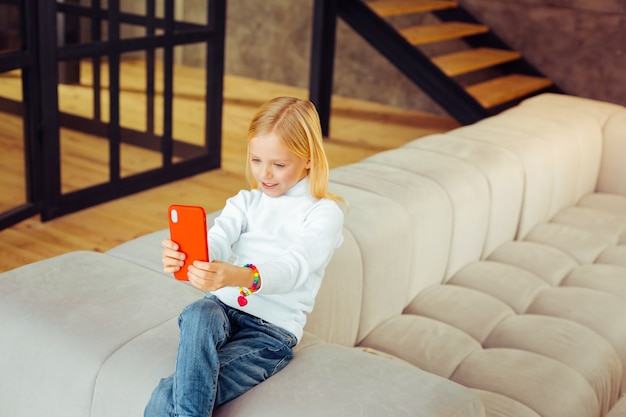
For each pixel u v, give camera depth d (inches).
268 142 68.8
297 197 73.1
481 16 272.7
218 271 61.8
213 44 204.1
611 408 101.0
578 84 262.2
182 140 204.2
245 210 74.2
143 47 184.9
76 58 169.8
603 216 153.1
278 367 70.4
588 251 134.9
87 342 73.9
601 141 170.6
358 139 254.1
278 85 322.7
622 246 137.8
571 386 92.4
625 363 106.8
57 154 171.0
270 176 70.7
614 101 257.8
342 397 67.1
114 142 184.5
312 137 70.0
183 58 197.5
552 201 151.9
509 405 87.1
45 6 159.9
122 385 70.1
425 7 255.4
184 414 62.2
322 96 249.0
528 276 122.3
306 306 72.9
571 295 115.0
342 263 95.7
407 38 237.6
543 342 101.1
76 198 178.1
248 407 66.4
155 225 175.2
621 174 169.9
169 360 71.0
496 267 125.2
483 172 131.2
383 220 106.0
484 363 95.7
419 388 69.2
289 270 66.5
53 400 74.4
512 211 137.8
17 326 76.8
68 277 84.5
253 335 69.7
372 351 96.5
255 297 70.4
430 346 99.5
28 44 159.6
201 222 61.8
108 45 176.1
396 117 286.5
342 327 97.0
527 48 267.7
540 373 93.6
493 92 242.8
